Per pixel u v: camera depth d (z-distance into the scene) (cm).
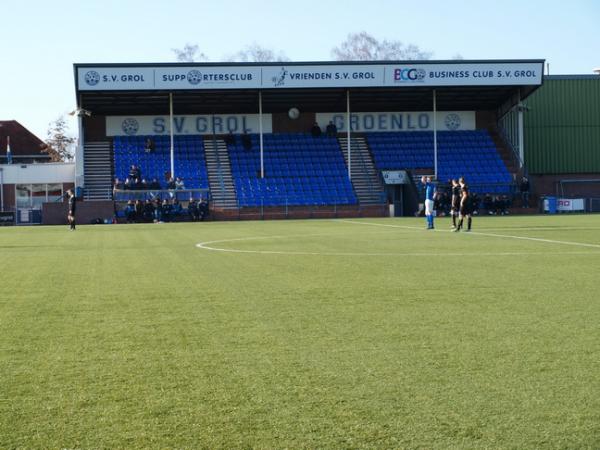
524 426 520
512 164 5984
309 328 880
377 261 1714
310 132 6241
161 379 659
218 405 579
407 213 5825
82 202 4994
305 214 5350
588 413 546
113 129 6019
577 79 6419
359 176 5812
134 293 1222
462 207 2995
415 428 519
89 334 871
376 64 5391
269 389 620
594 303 1040
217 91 5456
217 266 1648
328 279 1366
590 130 6431
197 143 6000
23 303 1130
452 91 5828
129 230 3662
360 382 636
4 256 2036
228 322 931
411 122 6328
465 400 579
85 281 1409
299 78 5331
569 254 1841
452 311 985
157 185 5350
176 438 508
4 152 8944
